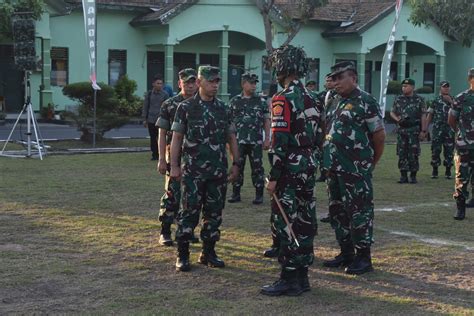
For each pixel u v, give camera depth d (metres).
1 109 26.00
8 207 9.27
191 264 6.62
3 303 5.38
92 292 5.70
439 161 13.39
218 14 29.48
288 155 5.50
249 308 5.36
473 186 10.03
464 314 5.28
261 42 31.19
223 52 29.94
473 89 9.06
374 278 6.25
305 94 5.56
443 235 8.13
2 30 23.56
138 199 10.10
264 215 9.17
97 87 17.92
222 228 8.27
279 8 29.25
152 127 15.11
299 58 5.52
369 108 6.12
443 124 13.20
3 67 26.61
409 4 30.97
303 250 5.68
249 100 9.96
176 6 28.23
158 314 5.17
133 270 6.37
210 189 6.36
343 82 6.18
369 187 6.23
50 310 5.23
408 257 7.00
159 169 7.24
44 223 8.30
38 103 26.89
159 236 7.74
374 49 35.16
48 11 25.70
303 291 5.79
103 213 8.99
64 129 23.31
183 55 30.69
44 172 12.91
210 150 6.26
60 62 27.73
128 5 28.67
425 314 5.28
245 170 13.78
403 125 12.42
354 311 5.34
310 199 5.66
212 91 6.23
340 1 35.94
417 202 10.49
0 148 16.94
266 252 6.93
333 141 6.26
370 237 6.31
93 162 14.76
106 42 28.72
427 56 37.22
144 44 29.70
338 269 6.56
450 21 30.19
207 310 5.29
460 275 6.39
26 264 6.48
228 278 6.18
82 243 7.36
